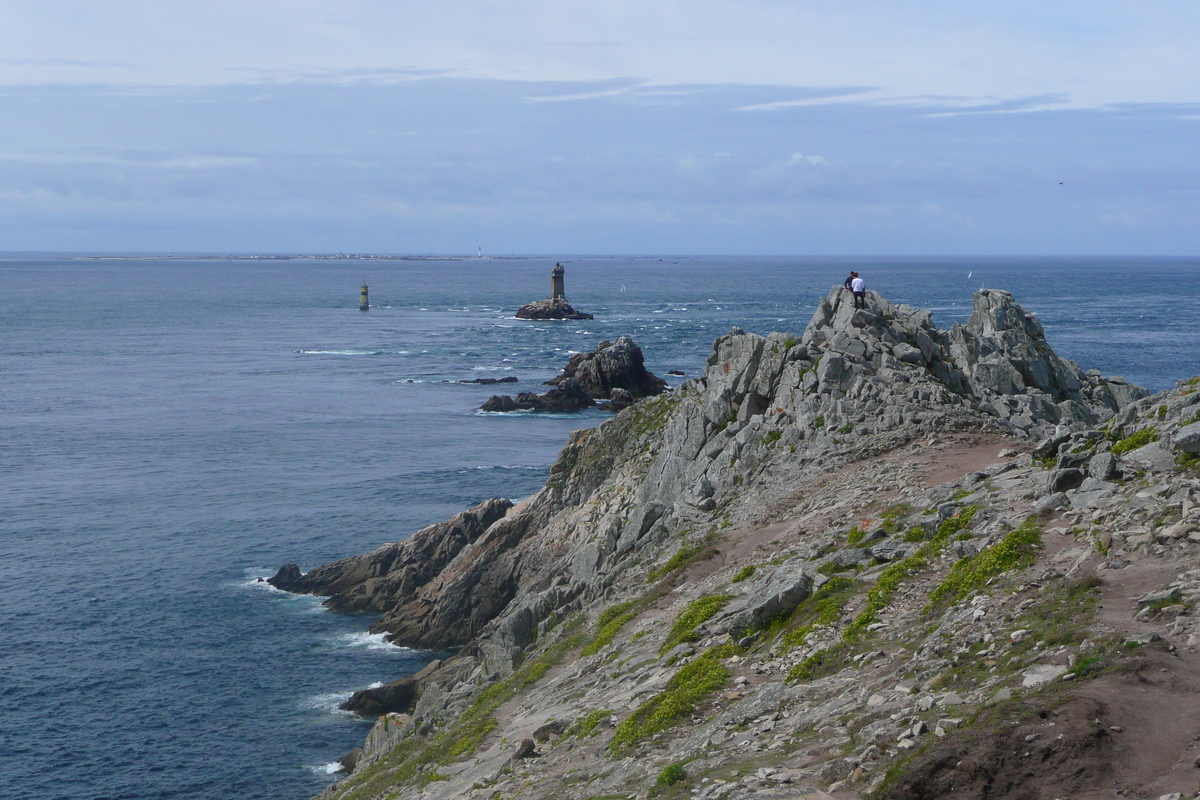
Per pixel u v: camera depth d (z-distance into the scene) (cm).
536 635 3647
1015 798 1100
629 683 2317
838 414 3762
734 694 1859
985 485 2433
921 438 3459
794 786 1322
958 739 1204
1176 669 1238
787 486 3491
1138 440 2130
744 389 4353
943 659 1561
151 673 5066
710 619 2408
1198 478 1830
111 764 4256
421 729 3353
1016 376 4009
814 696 1670
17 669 5050
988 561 1820
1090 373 4325
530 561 5434
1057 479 2109
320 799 3253
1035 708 1213
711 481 3953
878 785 1208
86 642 5378
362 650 5428
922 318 4338
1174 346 15938
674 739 1788
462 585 5525
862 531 2523
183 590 6116
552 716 2400
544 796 1797
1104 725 1151
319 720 4656
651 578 3253
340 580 6131
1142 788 1050
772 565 2642
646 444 5494
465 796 2108
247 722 4628
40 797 4012
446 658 5316
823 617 2016
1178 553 1570
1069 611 1500
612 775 1719
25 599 5903
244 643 5453
